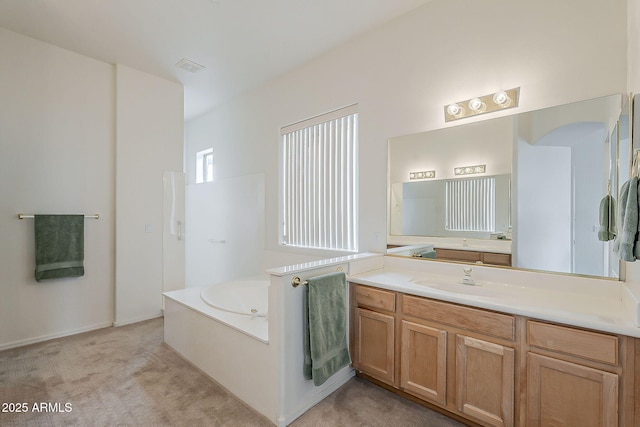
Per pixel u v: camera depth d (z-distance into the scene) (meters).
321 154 3.13
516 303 1.55
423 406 1.92
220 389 2.09
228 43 2.84
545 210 1.81
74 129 3.01
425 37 2.33
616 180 1.58
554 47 1.80
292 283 1.81
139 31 2.65
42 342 2.80
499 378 1.54
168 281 3.60
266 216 3.68
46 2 2.27
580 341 1.32
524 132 1.90
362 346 2.12
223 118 4.30
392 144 2.54
